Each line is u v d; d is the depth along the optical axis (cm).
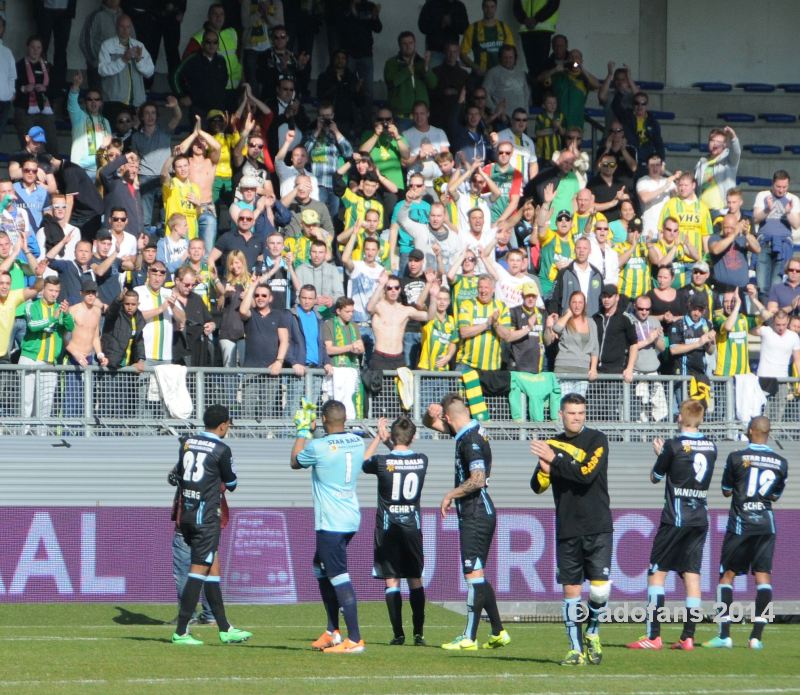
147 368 5372
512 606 5478
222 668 3216
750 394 5916
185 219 5978
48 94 6919
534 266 6462
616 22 8819
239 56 7244
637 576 5638
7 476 5141
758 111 8875
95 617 4772
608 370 5838
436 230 6231
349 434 3612
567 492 3419
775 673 3403
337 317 5725
